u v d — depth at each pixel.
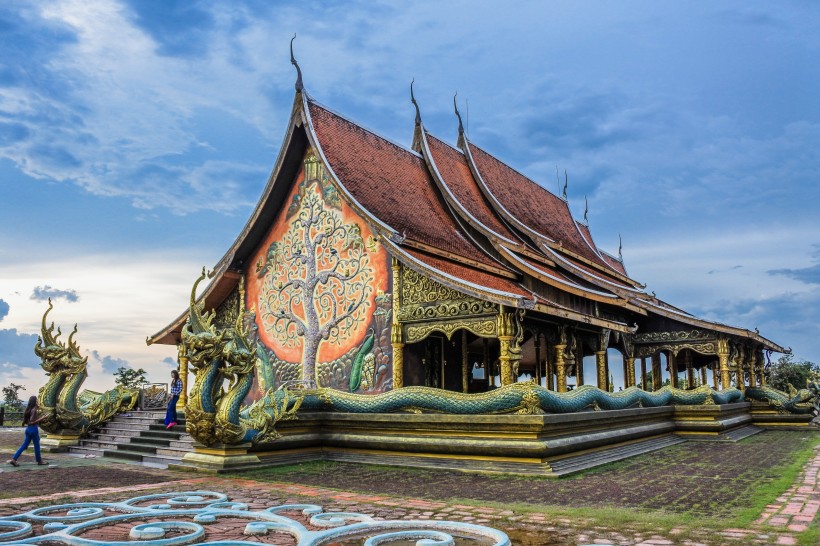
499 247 20.27
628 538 7.36
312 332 18.61
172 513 8.67
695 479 12.21
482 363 25.52
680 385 35.28
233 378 13.98
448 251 18.09
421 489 11.26
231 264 20.39
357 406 15.78
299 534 7.33
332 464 15.18
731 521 8.19
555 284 18.88
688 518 8.42
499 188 26.48
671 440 20.30
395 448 15.01
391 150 22.06
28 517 8.45
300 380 18.62
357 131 21.09
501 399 13.60
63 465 15.09
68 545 7.02
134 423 19.20
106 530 7.86
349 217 18.36
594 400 15.49
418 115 23.91
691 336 24.70
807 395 25.92
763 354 32.16
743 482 11.71
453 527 7.65
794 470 13.25
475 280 17.38
